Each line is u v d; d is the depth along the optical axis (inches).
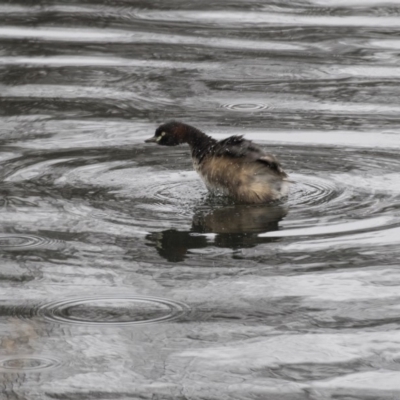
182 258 474.3
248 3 1074.1
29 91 786.2
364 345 386.6
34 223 521.3
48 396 349.4
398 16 1019.9
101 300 429.1
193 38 936.9
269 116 728.3
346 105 756.6
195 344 388.5
